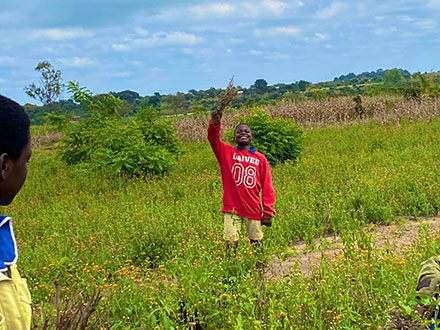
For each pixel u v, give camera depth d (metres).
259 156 7.07
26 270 7.09
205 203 10.36
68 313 2.80
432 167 12.23
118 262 7.36
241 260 6.28
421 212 9.79
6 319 1.75
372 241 7.25
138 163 14.59
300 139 15.58
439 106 25.45
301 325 4.70
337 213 9.33
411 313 3.80
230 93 6.73
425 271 3.89
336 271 5.73
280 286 5.50
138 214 9.51
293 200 10.09
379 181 11.04
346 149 17.19
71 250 8.00
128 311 5.12
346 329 4.50
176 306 5.14
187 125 25.98
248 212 7.02
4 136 1.85
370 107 28.25
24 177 1.94
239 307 5.01
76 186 14.10
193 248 7.41
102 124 17.62
